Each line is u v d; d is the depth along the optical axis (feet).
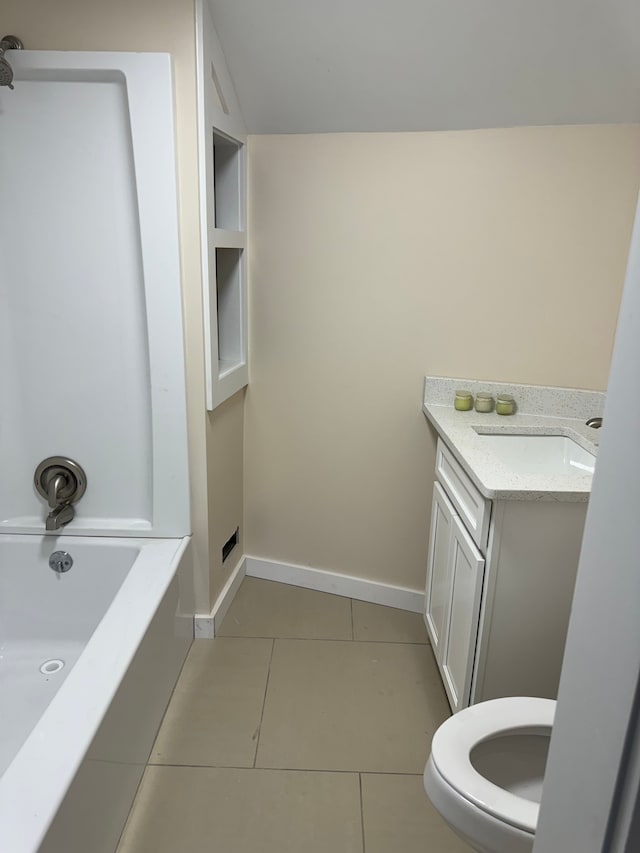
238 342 7.36
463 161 6.29
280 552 8.20
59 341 6.16
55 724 4.03
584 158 6.00
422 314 6.83
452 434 5.87
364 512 7.67
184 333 6.04
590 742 1.79
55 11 5.30
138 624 5.11
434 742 3.88
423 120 6.23
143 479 6.52
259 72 6.07
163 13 5.25
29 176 5.73
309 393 7.43
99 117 5.56
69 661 6.37
